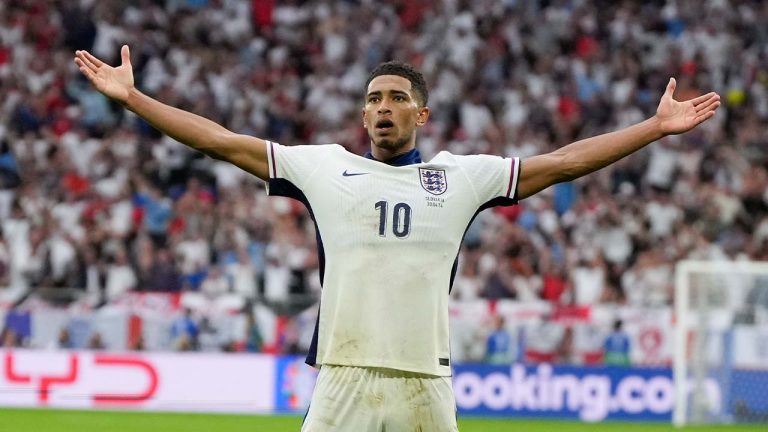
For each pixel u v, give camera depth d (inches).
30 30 2682.1
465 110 2696.9
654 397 1931.6
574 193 2444.6
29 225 2161.7
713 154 2620.6
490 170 637.9
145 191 2277.3
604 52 2891.2
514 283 2135.8
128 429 1599.4
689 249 2346.2
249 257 2137.1
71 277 2063.2
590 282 2185.0
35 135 2442.2
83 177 2342.5
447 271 626.2
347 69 2765.7
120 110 2546.8
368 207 619.5
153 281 2057.1
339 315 618.5
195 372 1865.2
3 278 2065.7
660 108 635.5
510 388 1911.9
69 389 1836.9
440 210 623.2
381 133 633.0
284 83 2706.7
